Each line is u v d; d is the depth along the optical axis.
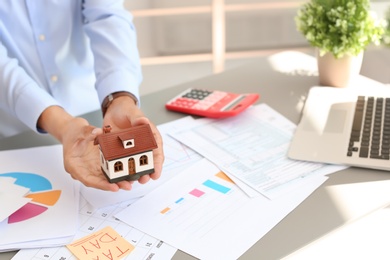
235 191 0.78
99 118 1.05
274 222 0.71
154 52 3.06
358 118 0.95
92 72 1.25
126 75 1.00
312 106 1.01
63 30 1.15
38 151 0.91
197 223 0.71
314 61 1.27
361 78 1.14
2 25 1.09
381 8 1.39
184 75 2.86
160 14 2.72
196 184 0.80
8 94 0.95
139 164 0.72
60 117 0.90
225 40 3.06
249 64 1.27
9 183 0.79
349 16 1.02
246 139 0.93
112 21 1.08
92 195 0.78
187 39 3.04
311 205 0.74
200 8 2.62
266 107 1.05
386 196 0.76
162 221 0.72
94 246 0.67
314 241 0.67
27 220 0.72
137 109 0.90
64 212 0.74
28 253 0.66
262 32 3.03
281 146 0.90
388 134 0.89
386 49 1.21
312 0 1.07
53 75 1.19
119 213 0.74
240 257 0.64
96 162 0.78
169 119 1.02
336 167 0.83
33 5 1.10
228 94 1.08
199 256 0.65
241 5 2.62
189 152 0.90
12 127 1.19
